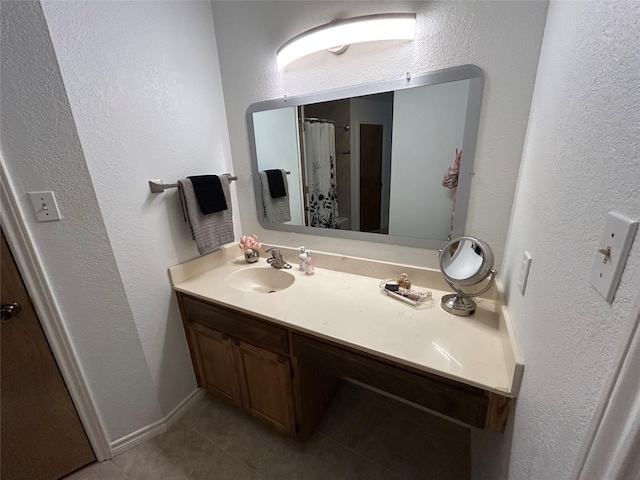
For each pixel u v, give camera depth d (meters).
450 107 1.08
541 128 0.78
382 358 0.94
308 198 1.51
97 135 1.08
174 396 1.53
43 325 1.11
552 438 0.50
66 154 1.02
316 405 1.43
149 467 1.32
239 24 1.40
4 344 1.07
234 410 1.60
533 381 0.63
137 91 1.19
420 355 0.88
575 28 0.59
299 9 1.25
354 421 1.51
